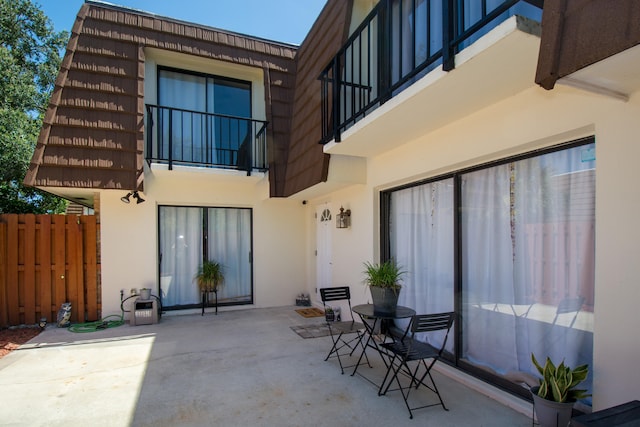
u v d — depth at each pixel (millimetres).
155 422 2865
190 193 6754
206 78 7094
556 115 2656
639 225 2193
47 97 10773
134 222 6277
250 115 7457
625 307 2256
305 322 6039
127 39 6066
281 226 7496
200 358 4305
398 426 2775
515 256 3232
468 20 3229
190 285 6906
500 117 3096
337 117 4320
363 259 5332
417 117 3475
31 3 10562
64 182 5285
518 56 2326
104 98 5703
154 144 6547
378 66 3793
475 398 3232
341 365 3990
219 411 3029
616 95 2178
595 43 1548
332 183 5246
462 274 3799
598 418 1861
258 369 3949
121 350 4605
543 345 2984
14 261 5660
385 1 3562
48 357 4352
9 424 2850
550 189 2953
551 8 1741
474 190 3678
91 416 2963
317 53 5785
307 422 2848
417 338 4453
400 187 4797
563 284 2844
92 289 6043
